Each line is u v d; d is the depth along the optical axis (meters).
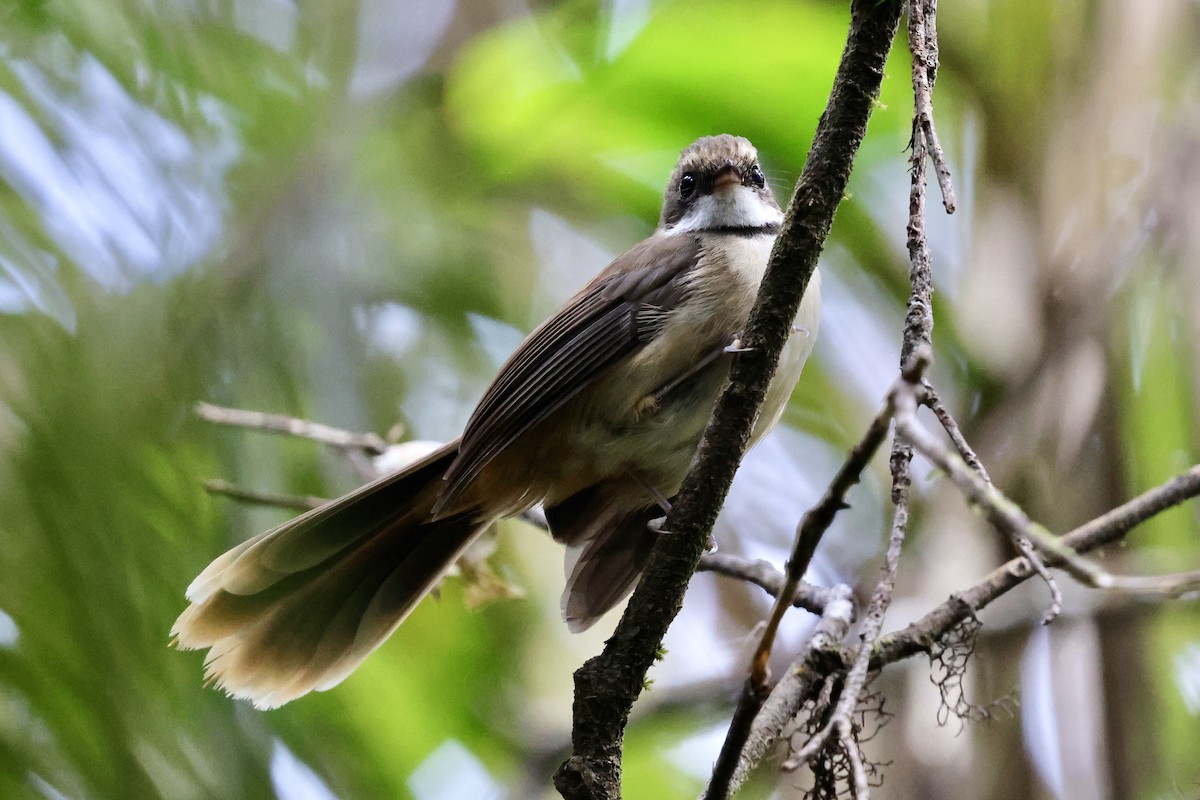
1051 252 8.78
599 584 8.60
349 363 9.62
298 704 8.69
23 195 8.37
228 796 7.68
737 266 8.75
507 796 9.97
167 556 7.90
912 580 8.52
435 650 9.94
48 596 7.32
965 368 9.37
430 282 10.45
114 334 8.34
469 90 10.02
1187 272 8.22
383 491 8.55
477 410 8.73
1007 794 7.58
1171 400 8.06
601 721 6.12
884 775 7.35
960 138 9.73
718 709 10.42
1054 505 7.99
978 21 9.31
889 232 10.55
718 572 7.82
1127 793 7.53
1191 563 7.89
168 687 7.61
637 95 9.59
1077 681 7.78
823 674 6.09
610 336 8.63
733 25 9.11
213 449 8.81
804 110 9.59
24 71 8.88
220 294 9.12
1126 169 8.78
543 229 11.42
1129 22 8.97
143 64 9.23
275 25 10.26
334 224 9.90
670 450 8.63
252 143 9.76
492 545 9.18
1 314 7.98
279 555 8.18
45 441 7.65
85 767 7.16
